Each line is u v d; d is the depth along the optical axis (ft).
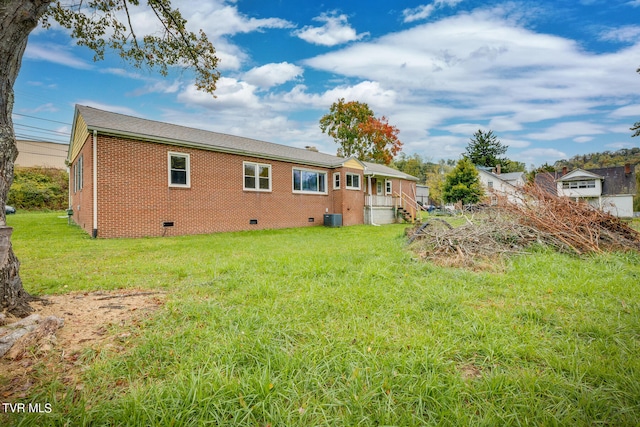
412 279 14.38
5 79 8.86
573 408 5.36
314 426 4.92
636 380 6.06
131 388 5.80
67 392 5.71
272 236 36.04
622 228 22.07
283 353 7.07
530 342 7.81
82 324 9.05
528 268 16.20
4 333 7.56
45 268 17.16
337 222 55.47
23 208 84.38
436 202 140.77
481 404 5.47
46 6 9.17
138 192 32.78
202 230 38.58
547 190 26.48
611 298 11.29
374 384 5.95
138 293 12.46
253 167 45.16
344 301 11.08
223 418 5.04
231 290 12.75
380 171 70.08
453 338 8.12
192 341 7.89
